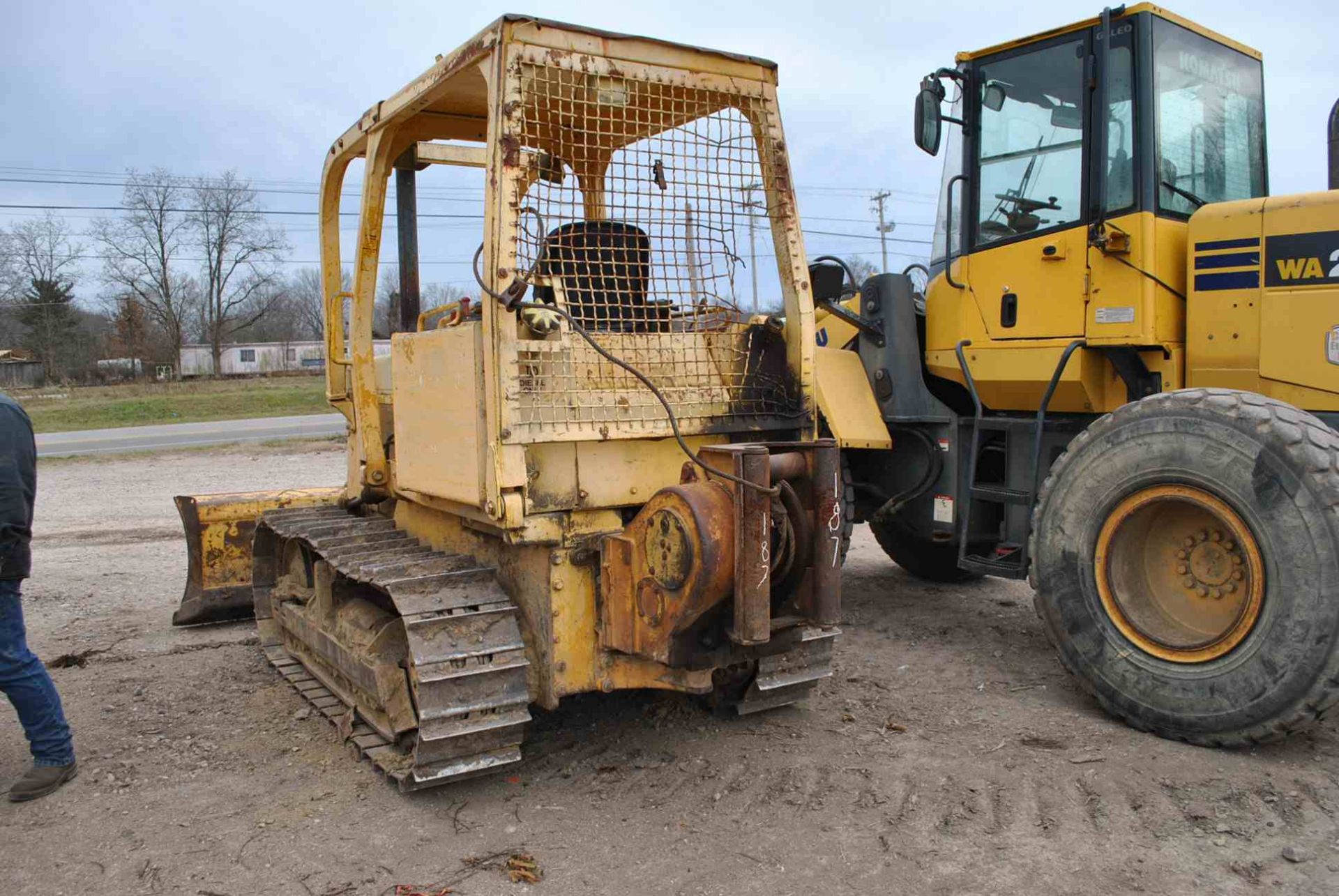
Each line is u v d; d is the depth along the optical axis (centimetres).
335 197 527
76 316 5647
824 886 307
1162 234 491
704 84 400
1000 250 548
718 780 383
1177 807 351
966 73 562
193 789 388
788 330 430
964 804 358
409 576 382
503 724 358
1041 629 594
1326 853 318
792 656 434
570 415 368
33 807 374
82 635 611
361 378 493
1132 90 491
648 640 349
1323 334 446
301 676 511
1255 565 385
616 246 392
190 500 627
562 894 306
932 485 589
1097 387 521
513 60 354
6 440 379
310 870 323
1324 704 368
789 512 347
